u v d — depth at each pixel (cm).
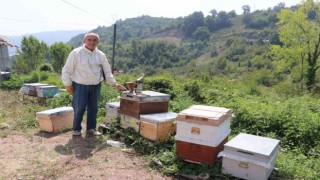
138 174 422
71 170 426
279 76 3484
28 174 407
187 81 1408
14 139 561
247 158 384
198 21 14112
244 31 12362
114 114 591
